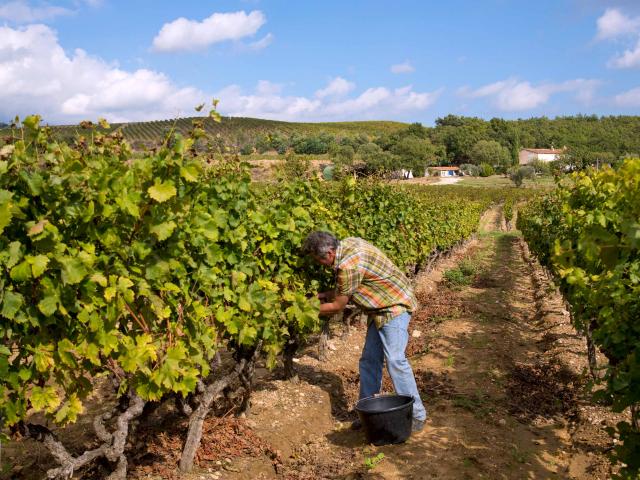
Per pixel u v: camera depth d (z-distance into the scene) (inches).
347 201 339.6
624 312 157.4
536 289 563.5
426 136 5403.5
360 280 202.2
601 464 189.0
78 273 112.7
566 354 315.3
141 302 140.9
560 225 367.9
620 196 180.9
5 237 108.5
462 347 329.4
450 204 780.6
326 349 296.2
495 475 181.6
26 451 192.4
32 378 121.3
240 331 178.2
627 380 130.1
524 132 6569.9
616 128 7037.4
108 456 150.4
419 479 176.9
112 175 118.0
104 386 246.4
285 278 212.7
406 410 199.3
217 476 174.7
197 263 163.9
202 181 191.0
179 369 140.7
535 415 239.5
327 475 184.4
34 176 110.1
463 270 660.7
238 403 222.1
